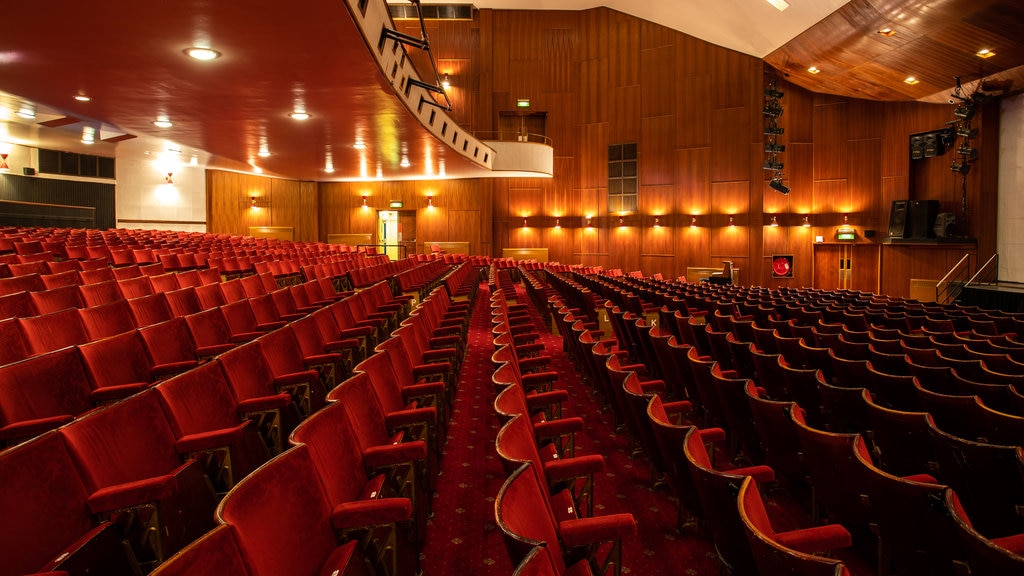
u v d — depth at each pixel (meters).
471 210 19.39
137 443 2.09
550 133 19.19
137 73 6.85
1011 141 13.56
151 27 5.38
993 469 2.25
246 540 1.35
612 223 18.81
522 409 2.46
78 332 3.65
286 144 12.17
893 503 1.86
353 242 19.88
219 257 9.22
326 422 2.04
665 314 6.38
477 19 19.03
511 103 19.09
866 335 5.22
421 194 19.69
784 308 7.93
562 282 9.88
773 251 17.25
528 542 1.21
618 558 1.76
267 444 2.87
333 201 20.20
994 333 6.71
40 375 2.55
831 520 2.43
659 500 3.01
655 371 4.88
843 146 16.88
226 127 10.23
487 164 16.34
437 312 5.56
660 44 18.23
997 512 2.30
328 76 6.98
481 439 3.87
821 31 12.66
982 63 11.39
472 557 2.48
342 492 1.97
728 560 1.79
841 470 2.20
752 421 3.15
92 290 4.80
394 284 8.23
